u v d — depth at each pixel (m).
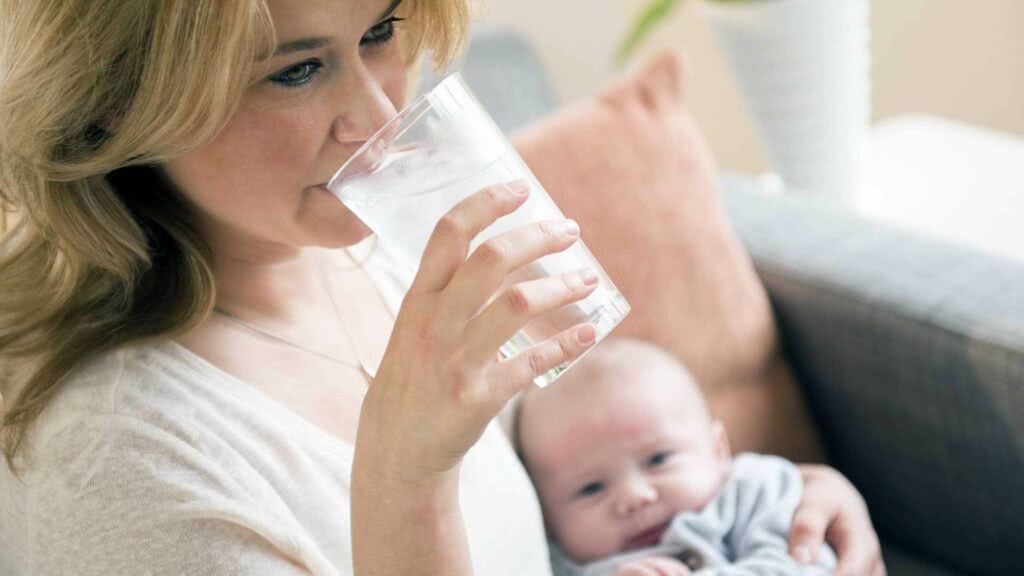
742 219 1.72
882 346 1.51
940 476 1.51
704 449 1.45
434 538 0.81
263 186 0.89
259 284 1.06
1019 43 2.54
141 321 0.96
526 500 1.13
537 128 1.55
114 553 0.87
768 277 1.63
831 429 1.64
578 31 2.37
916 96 2.71
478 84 1.88
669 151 1.56
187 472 0.89
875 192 2.08
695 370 1.54
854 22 1.91
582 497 1.45
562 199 1.49
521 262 0.72
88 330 0.94
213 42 0.79
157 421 0.91
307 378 1.04
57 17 0.82
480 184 0.78
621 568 1.31
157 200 0.96
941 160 2.14
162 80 0.80
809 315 1.59
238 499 0.89
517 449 1.50
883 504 1.61
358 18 0.84
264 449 0.95
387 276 1.21
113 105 0.85
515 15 2.29
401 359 0.75
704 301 1.54
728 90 2.69
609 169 1.52
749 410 1.56
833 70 1.94
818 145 2.01
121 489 0.88
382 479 0.79
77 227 0.91
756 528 1.35
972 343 1.41
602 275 0.83
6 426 0.93
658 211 1.53
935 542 1.56
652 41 2.58
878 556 1.33
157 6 0.79
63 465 0.90
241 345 1.02
